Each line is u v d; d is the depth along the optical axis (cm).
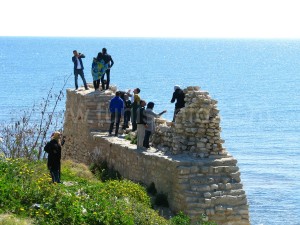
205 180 3681
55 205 2727
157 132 4222
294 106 18450
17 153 4028
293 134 13525
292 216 6950
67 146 5528
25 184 2922
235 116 16262
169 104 16025
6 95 17012
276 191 8156
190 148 3906
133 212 2989
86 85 5497
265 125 14788
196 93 3881
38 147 4319
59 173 3422
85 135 5066
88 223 2689
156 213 3253
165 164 3794
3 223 2481
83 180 3788
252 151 11394
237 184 3725
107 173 4397
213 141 3856
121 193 3459
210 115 3875
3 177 2941
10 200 2750
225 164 3769
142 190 3631
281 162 10294
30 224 2555
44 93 17538
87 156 4981
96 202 2895
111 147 4491
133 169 4147
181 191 3641
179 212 3569
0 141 4153
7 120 8981
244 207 3691
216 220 3609
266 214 7044
